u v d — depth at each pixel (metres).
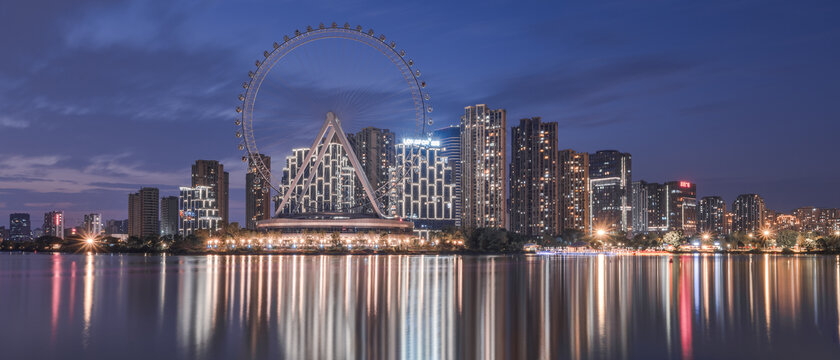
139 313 85.94
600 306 92.56
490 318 80.38
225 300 100.38
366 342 64.69
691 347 62.12
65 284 134.25
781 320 78.94
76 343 65.38
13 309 91.31
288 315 83.50
